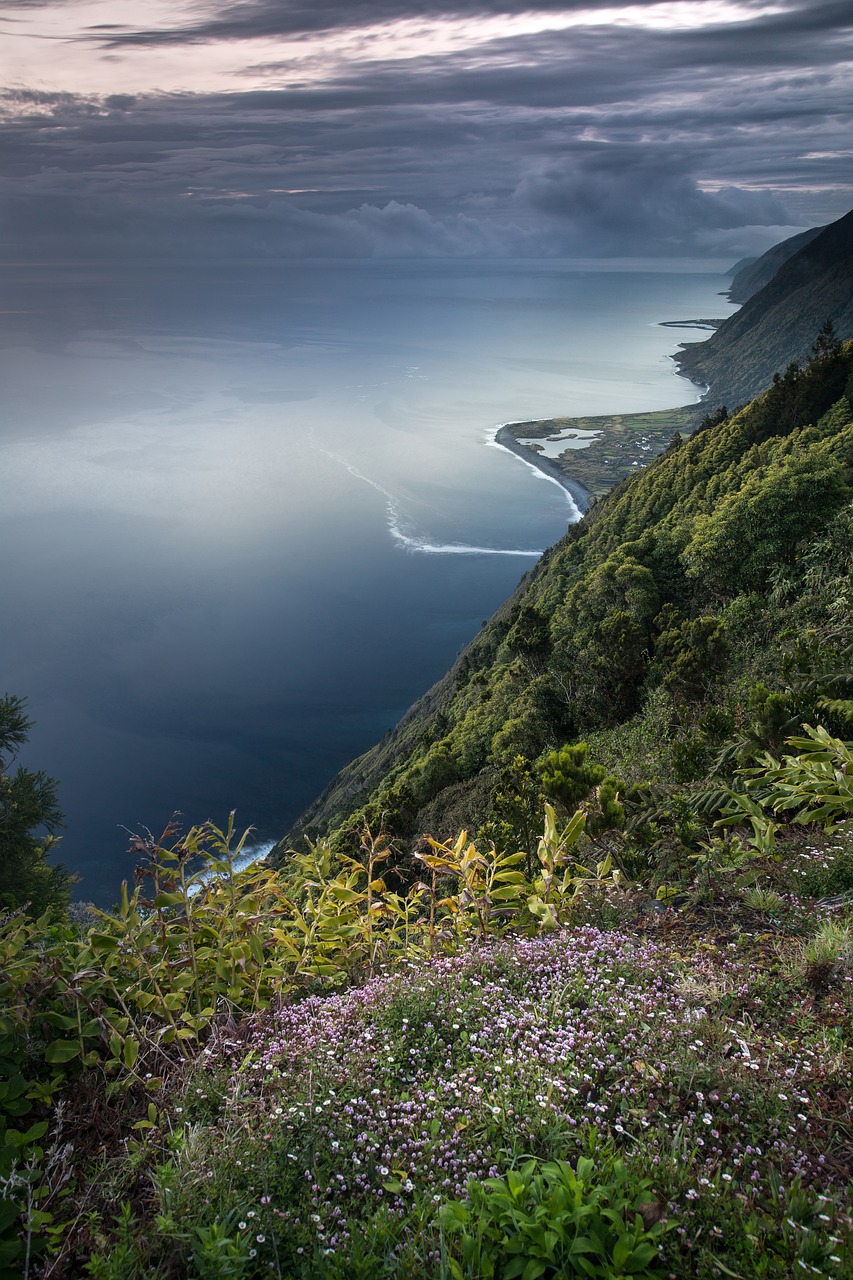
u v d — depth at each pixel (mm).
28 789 16562
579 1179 2229
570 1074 2779
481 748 31000
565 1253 2043
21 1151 2770
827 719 6707
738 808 5781
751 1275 2010
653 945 3891
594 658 22203
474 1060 2961
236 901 3871
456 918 4418
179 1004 3418
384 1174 2520
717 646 14273
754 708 6938
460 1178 2461
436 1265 2090
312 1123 2615
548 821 4957
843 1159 2510
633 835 6098
